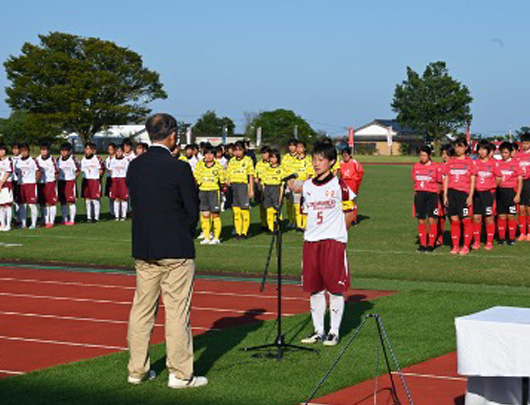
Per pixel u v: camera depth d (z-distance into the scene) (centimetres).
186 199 678
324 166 823
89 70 8919
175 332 678
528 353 538
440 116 11000
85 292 1175
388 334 870
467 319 564
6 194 2030
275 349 813
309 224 830
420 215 1571
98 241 1802
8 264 1466
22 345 852
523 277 1258
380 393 661
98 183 2278
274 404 633
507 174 1638
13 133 9206
